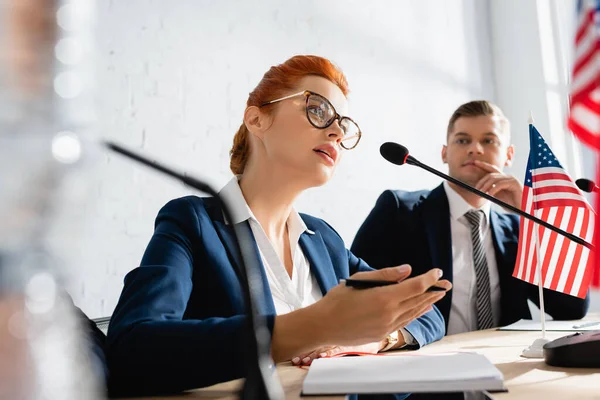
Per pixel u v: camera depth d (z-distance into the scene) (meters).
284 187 1.07
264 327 0.63
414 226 1.86
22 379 0.28
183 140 2.13
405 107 2.78
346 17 2.66
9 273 0.28
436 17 2.97
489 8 3.15
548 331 1.23
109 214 1.92
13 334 0.28
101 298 1.88
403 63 2.81
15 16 0.30
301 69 1.07
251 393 0.44
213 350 0.60
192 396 0.62
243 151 1.14
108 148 0.46
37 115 0.30
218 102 2.23
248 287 0.46
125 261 1.94
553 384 0.60
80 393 0.30
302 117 1.04
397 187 2.67
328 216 2.45
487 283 1.78
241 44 2.33
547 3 3.00
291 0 2.50
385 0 2.80
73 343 0.31
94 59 0.34
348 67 2.63
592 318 1.59
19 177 0.29
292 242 1.12
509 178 1.85
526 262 1.21
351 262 1.29
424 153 2.80
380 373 0.60
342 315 0.63
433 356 0.71
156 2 2.13
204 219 0.97
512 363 0.77
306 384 0.57
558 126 2.90
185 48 2.18
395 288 0.62
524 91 3.01
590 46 1.04
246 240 0.98
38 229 0.30
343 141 1.10
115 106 2.00
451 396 0.57
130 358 0.62
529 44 2.99
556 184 1.14
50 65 0.31
